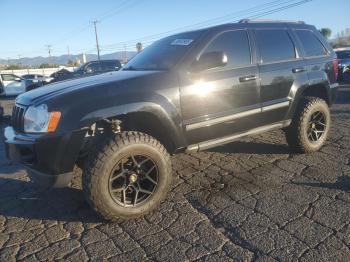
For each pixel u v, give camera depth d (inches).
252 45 175.6
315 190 153.7
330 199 144.6
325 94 212.7
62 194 164.1
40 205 154.9
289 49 192.4
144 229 130.1
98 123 141.8
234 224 129.7
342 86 566.3
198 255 112.7
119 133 133.4
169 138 148.3
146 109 137.6
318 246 113.3
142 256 114.0
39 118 128.8
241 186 162.1
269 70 177.3
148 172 137.6
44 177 128.6
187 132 150.8
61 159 126.3
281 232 122.6
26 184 180.2
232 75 163.0
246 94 168.1
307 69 196.4
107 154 126.9
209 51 160.7
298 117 192.4
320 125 205.0
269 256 109.9
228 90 160.9
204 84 153.6
